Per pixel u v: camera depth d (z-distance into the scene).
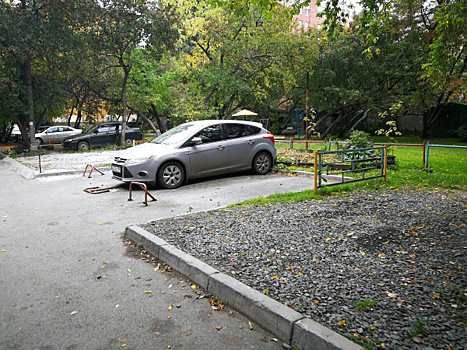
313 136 32.38
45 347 2.69
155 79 26.30
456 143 25.78
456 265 3.72
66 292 3.58
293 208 6.20
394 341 2.47
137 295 3.50
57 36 20.69
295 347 2.63
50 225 5.99
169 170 8.97
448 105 30.91
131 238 5.12
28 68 21.77
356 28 26.78
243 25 26.36
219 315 3.12
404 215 5.59
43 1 20.42
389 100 28.34
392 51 27.64
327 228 5.07
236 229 5.12
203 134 9.66
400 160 13.05
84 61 23.95
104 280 3.85
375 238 4.62
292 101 37.06
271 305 2.94
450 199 6.58
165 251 4.30
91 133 23.66
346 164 10.59
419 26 27.39
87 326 2.97
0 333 2.88
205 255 4.15
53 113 34.81
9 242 5.15
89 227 5.81
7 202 7.96
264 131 10.70
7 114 24.20
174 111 27.95
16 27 19.14
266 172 10.64
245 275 3.60
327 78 28.56
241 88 26.14
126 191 8.75
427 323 2.69
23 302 3.39
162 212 6.62
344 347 2.38
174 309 3.23
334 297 3.12
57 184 10.20
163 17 21.88
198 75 27.00
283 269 3.74
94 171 12.51
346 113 31.56
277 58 25.78
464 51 23.00
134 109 27.92
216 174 9.79
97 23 21.19
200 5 26.17
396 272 3.62
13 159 17.45
